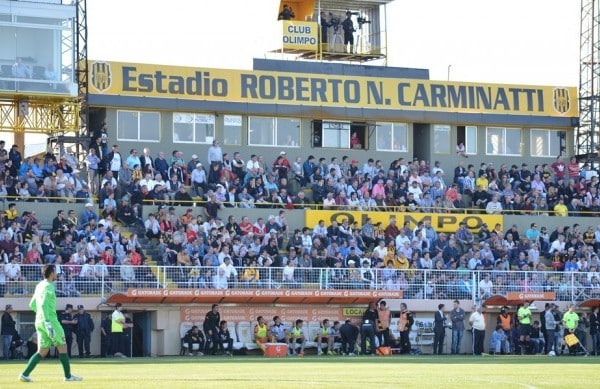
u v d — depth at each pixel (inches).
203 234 2234.3
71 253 2097.7
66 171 2375.7
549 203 2728.8
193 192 2454.5
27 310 2017.7
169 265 2162.9
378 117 2805.1
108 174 2351.1
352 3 2915.8
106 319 2012.8
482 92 2903.5
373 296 2220.7
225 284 2134.6
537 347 2277.3
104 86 2603.3
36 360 1128.8
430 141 2866.6
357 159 2810.0
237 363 1659.7
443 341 2251.5
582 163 2957.7
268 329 2150.6
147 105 2630.4
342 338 2188.7
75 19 2519.7
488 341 2321.6
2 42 2450.8
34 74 2471.7
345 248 2336.4
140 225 2299.5
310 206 2517.2
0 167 2308.1
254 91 2723.9
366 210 2556.6
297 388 1067.3
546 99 2952.8
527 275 2352.4
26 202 2295.8
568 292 2367.1
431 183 2669.8
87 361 1752.0
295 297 2171.5
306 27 2874.0
